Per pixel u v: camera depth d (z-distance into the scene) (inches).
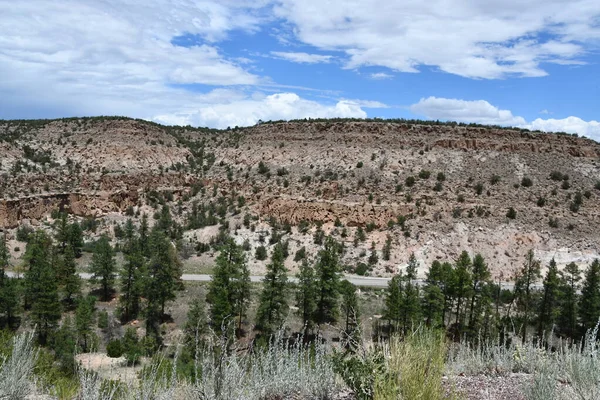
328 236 2546.8
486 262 2265.0
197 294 1898.4
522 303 1545.3
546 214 2564.0
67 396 323.3
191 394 287.4
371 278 2149.4
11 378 316.2
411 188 2866.6
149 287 1641.2
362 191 2874.0
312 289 1486.2
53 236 2554.1
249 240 2591.0
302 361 332.5
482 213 2596.0
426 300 1439.5
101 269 1878.7
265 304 1451.8
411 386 258.2
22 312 1630.2
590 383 315.3
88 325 1408.7
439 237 2431.1
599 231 2428.6
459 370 390.9
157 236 2036.2
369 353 308.5
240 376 286.8
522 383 332.5
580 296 1541.6
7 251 2089.1
